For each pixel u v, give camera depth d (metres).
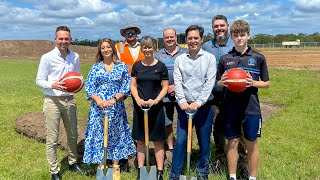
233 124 5.21
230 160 5.37
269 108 11.92
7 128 9.20
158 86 5.66
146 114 5.35
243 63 5.05
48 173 6.21
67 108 5.92
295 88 16.11
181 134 5.42
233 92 5.12
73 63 5.91
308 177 5.97
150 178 5.32
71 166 6.32
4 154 7.27
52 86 5.56
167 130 6.66
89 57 56.28
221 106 5.41
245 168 5.89
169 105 6.34
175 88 5.36
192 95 5.30
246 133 5.16
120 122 5.92
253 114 5.06
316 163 6.68
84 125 8.93
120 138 5.94
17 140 8.22
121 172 6.28
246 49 5.09
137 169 6.31
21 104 12.78
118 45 7.32
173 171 5.49
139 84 5.66
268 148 7.49
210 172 6.02
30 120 8.62
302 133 8.69
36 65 38.22
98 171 5.27
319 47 72.19
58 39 5.63
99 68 5.83
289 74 23.61
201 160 5.50
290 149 7.50
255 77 5.04
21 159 7.01
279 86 17.00
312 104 12.11
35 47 76.94
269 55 46.78
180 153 5.45
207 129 5.39
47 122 5.80
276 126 9.34
